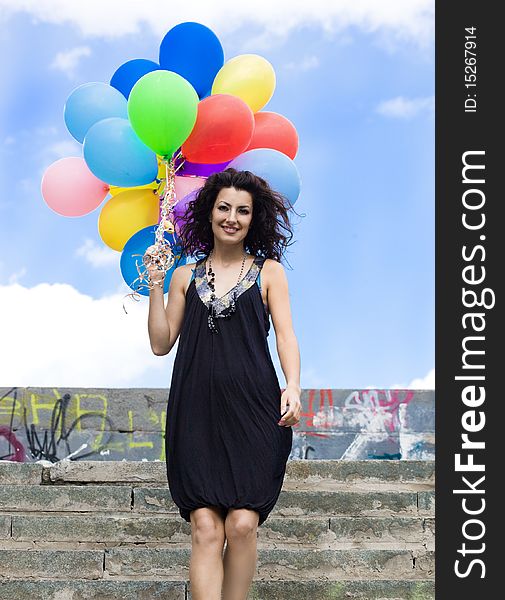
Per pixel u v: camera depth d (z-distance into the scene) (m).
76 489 5.21
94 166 4.77
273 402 3.76
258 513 3.70
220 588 3.62
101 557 4.65
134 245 4.74
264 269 3.92
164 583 4.46
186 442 3.72
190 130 4.54
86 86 5.21
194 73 5.13
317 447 7.58
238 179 3.93
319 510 5.21
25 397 7.31
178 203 4.70
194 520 3.70
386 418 7.63
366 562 4.75
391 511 5.23
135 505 5.20
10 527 4.89
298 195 4.94
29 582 4.45
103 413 7.32
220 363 3.74
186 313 3.87
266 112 5.29
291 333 3.86
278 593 4.48
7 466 5.59
